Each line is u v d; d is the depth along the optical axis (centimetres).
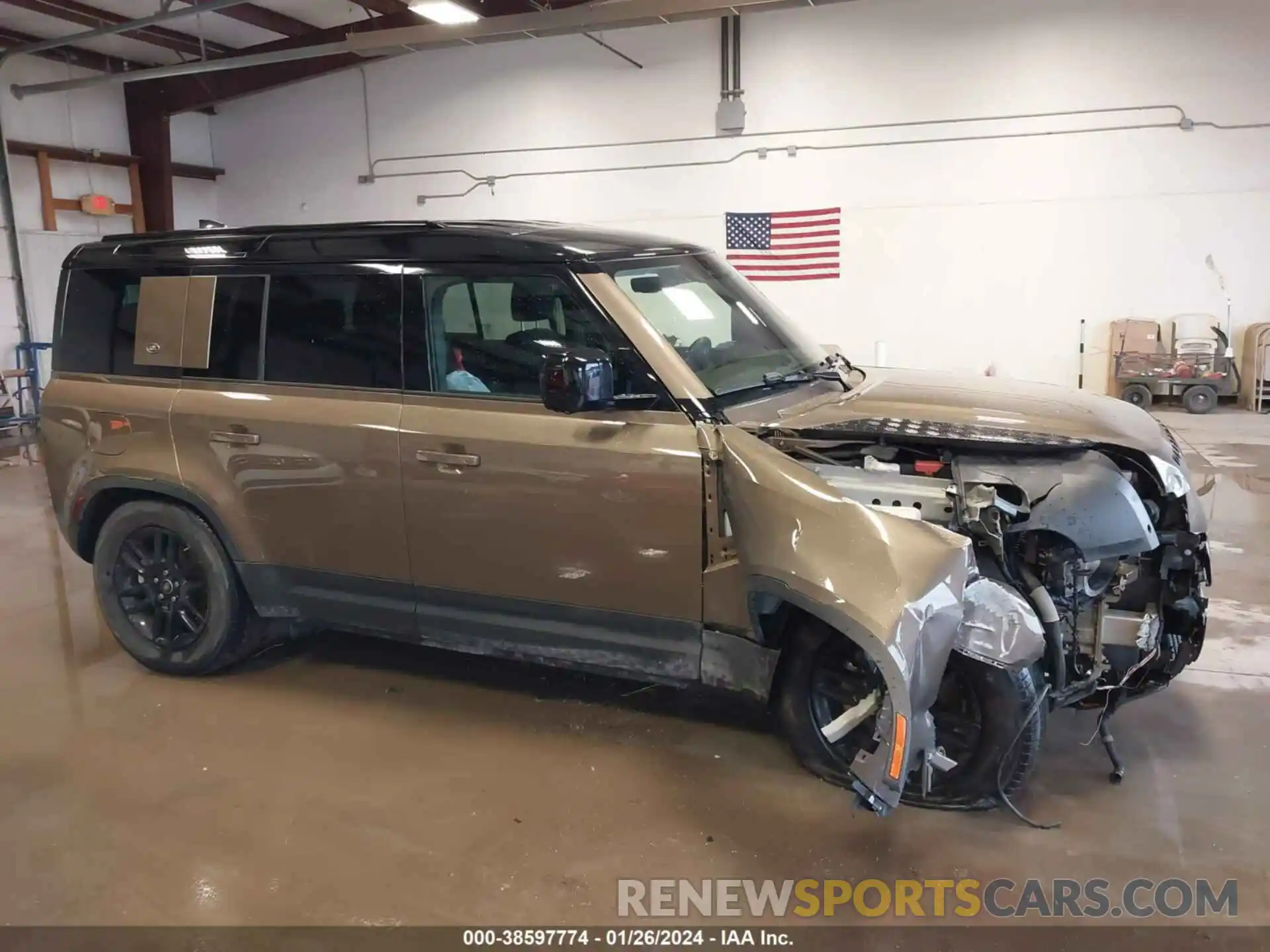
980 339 1060
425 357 314
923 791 253
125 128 1258
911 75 1024
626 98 1133
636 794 286
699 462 275
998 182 1020
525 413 299
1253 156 948
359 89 1262
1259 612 413
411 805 283
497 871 252
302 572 345
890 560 240
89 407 371
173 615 372
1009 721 256
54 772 306
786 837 263
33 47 988
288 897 243
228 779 300
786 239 1100
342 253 329
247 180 1360
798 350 352
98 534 393
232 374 347
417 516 316
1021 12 978
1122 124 974
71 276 383
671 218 1144
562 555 299
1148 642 276
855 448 289
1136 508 262
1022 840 259
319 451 327
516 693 356
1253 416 934
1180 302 995
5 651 408
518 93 1181
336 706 349
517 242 305
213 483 349
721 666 292
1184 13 937
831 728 275
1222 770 290
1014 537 273
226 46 1193
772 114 1079
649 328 290
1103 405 316
